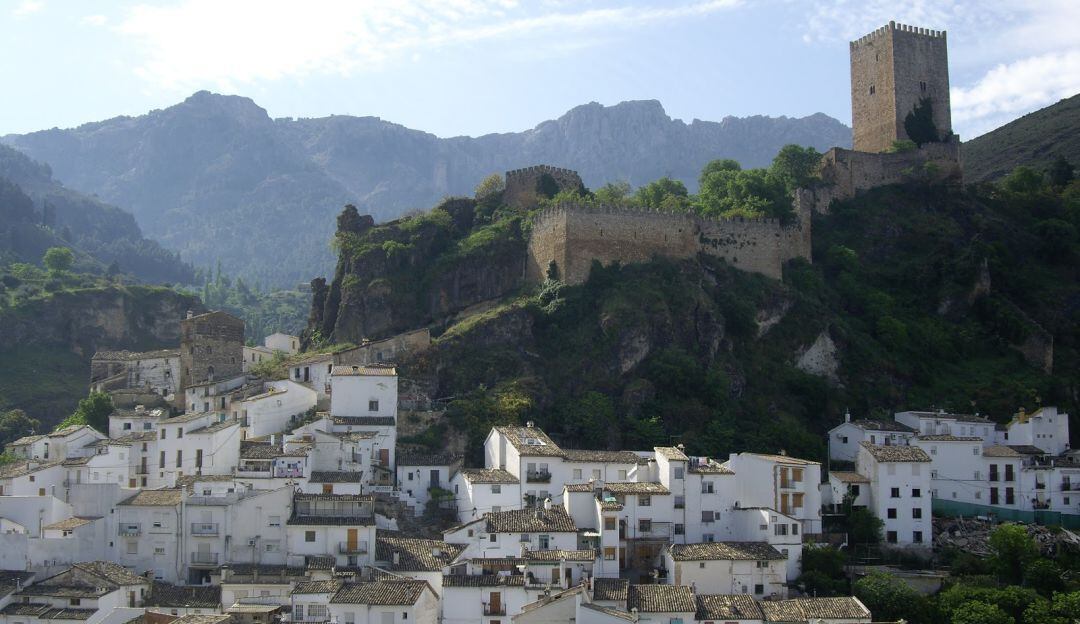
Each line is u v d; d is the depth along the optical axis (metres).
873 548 144.00
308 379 172.25
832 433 172.62
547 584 117.62
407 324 195.38
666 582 129.12
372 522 124.75
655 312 182.38
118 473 145.62
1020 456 161.88
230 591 116.88
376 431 151.50
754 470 142.75
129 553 124.81
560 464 143.75
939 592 133.50
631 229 194.75
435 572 120.38
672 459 139.12
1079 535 151.38
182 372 180.38
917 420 176.88
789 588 131.12
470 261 198.50
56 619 109.81
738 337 191.00
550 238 192.75
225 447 141.50
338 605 108.75
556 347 179.75
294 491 130.50
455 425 160.75
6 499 127.19
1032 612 123.81
